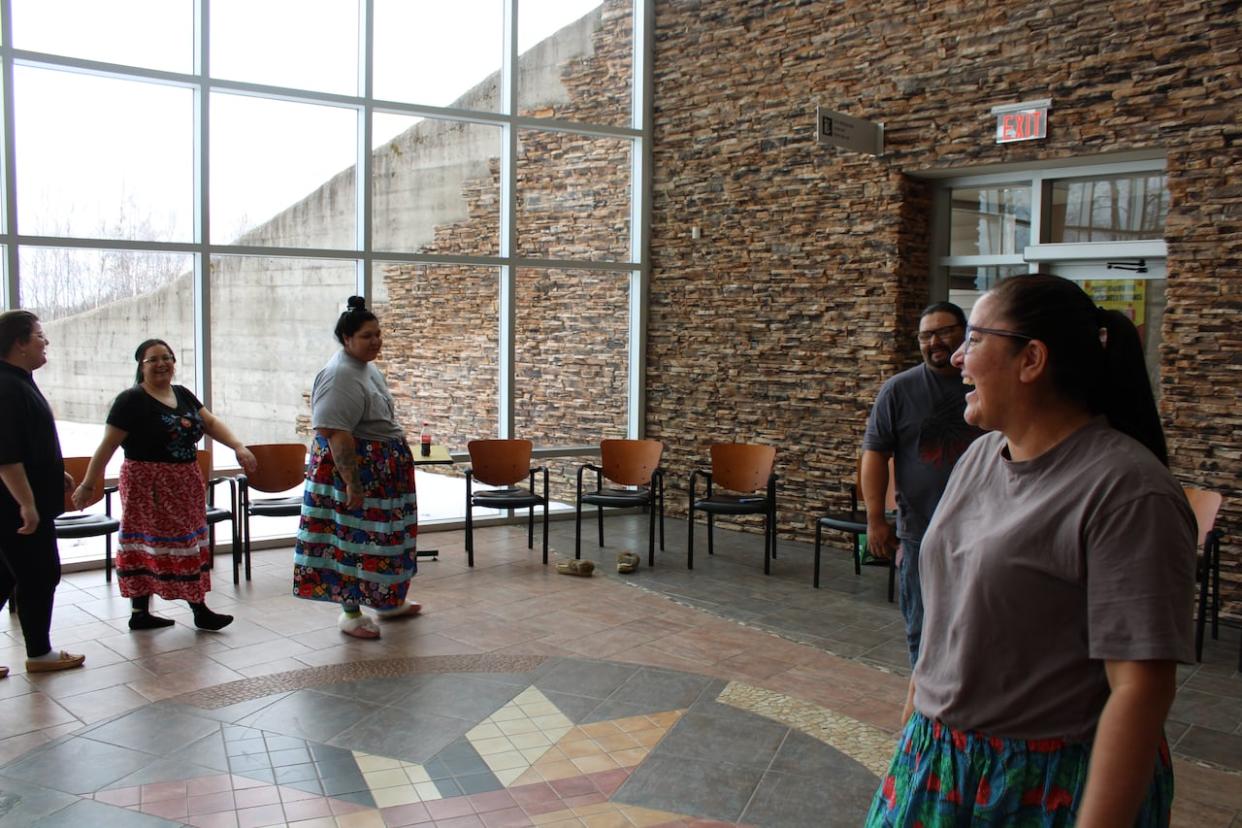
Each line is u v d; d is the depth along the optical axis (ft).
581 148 26.07
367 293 23.63
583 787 10.86
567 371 26.40
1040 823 4.58
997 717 4.68
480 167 24.97
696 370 25.89
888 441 11.79
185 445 15.66
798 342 23.57
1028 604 4.56
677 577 20.52
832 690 13.99
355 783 10.85
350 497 15.26
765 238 24.07
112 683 13.75
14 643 15.38
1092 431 4.58
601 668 14.75
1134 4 17.72
